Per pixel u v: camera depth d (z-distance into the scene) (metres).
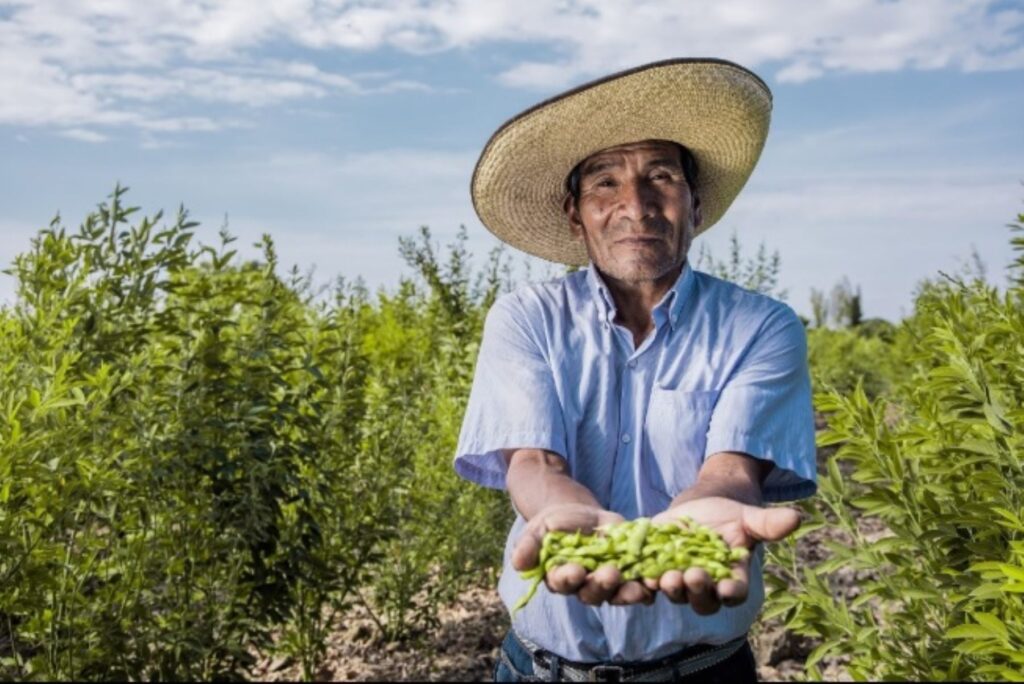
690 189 2.62
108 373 3.95
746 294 2.53
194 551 4.30
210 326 4.48
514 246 3.06
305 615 5.14
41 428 3.51
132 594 3.97
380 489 5.33
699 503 2.05
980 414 3.13
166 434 4.07
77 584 3.80
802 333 2.49
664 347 2.48
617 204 2.49
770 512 1.91
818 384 3.64
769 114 2.69
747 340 2.44
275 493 4.50
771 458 2.32
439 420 6.26
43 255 4.16
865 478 3.40
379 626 5.54
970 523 2.85
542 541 2.01
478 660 5.23
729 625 2.38
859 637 3.30
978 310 3.62
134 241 4.34
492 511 5.95
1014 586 2.41
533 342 2.52
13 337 3.90
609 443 2.47
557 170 2.70
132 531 4.22
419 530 5.69
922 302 3.62
